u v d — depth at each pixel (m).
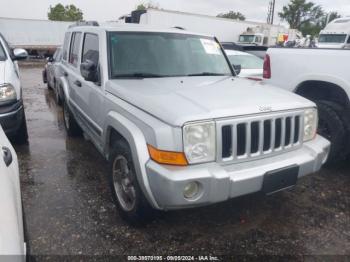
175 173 2.21
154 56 3.60
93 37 3.85
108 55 3.40
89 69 3.34
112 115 2.89
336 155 3.96
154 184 2.31
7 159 2.15
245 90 3.03
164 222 2.92
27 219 2.91
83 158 4.43
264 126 2.55
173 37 3.89
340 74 3.72
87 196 3.37
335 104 3.92
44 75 10.76
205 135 2.31
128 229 2.81
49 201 3.24
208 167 2.32
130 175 2.71
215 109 2.38
